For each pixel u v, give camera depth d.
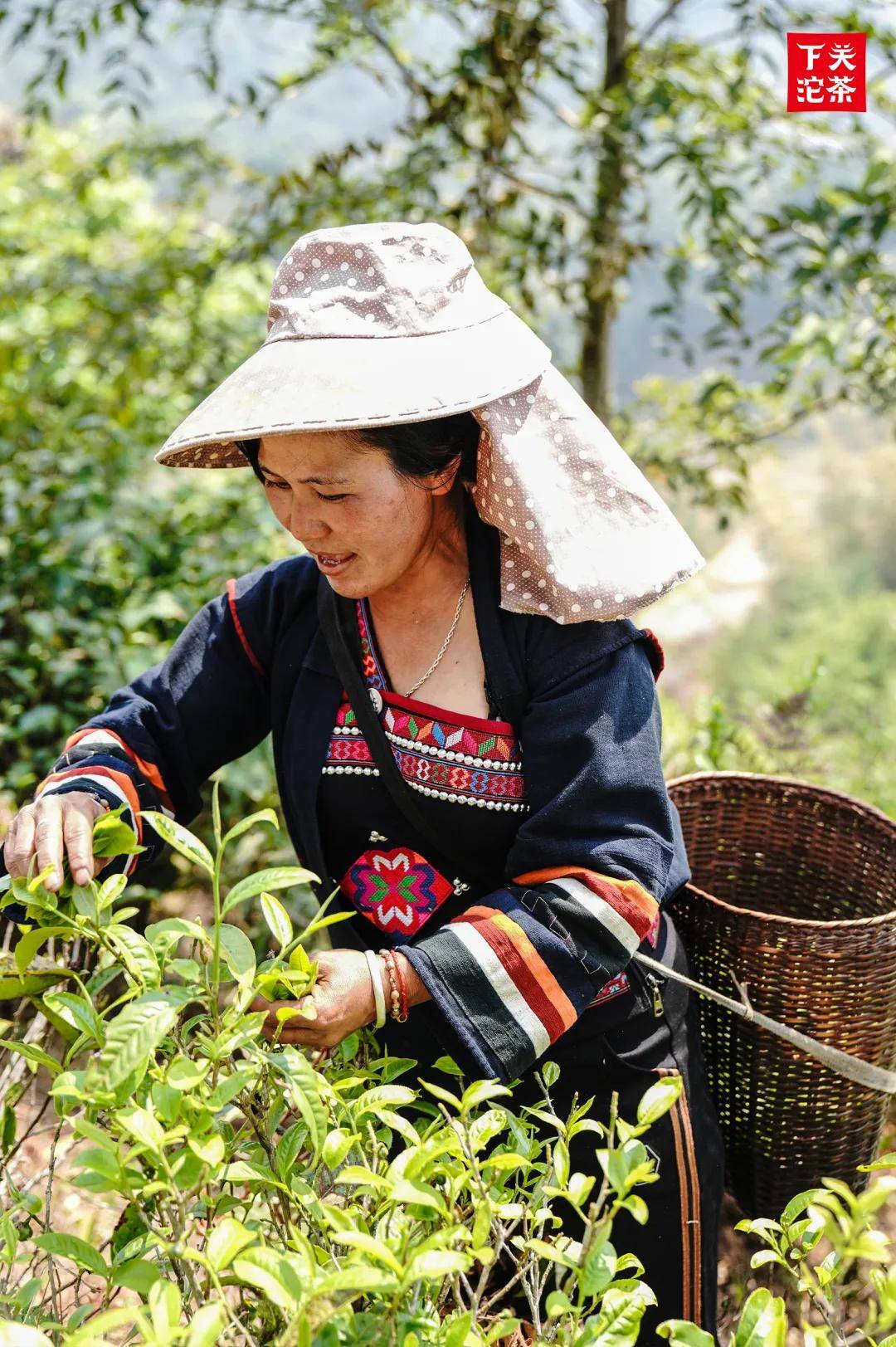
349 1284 0.73
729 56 3.45
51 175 5.33
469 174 3.54
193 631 1.44
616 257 3.35
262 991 0.97
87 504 2.89
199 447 1.30
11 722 2.73
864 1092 1.57
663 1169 1.34
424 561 1.25
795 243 2.94
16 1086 1.18
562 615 1.20
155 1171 0.85
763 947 1.50
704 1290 1.42
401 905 1.35
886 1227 1.80
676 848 1.44
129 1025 0.81
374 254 1.14
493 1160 0.89
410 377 1.10
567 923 1.17
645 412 3.97
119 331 3.91
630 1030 1.35
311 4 3.35
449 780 1.27
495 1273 1.34
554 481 1.19
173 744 1.40
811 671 2.75
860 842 1.75
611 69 3.42
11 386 3.72
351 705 1.29
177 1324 0.72
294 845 1.40
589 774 1.21
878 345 3.32
